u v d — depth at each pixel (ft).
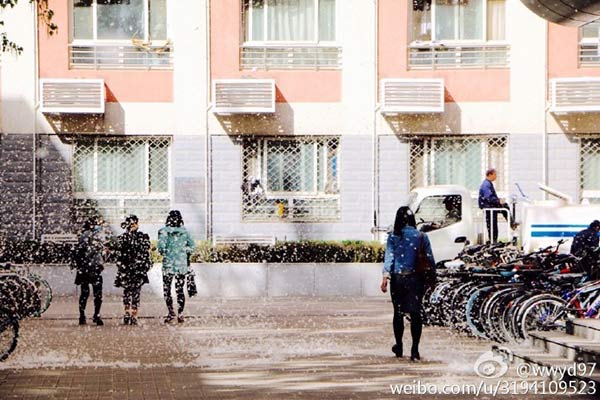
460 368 77.00
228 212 152.76
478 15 154.51
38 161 151.23
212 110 152.35
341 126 153.69
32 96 151.33
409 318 85.56
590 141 153.89
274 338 96.78
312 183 153.89
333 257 142.00
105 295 140.67
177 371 76.13
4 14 150.71
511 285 90.48
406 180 153.38
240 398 64.03
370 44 154.10
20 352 87.51
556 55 154.10
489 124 153.69
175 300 137.18
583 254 94.38
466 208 135.74
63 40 152.05
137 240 109.70
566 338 77.87
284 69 153.79
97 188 152.46
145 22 153.07
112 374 74.95
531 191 153.48
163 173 153.28
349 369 76.54
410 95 151.23
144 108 152.56
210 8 153.58
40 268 138.41
